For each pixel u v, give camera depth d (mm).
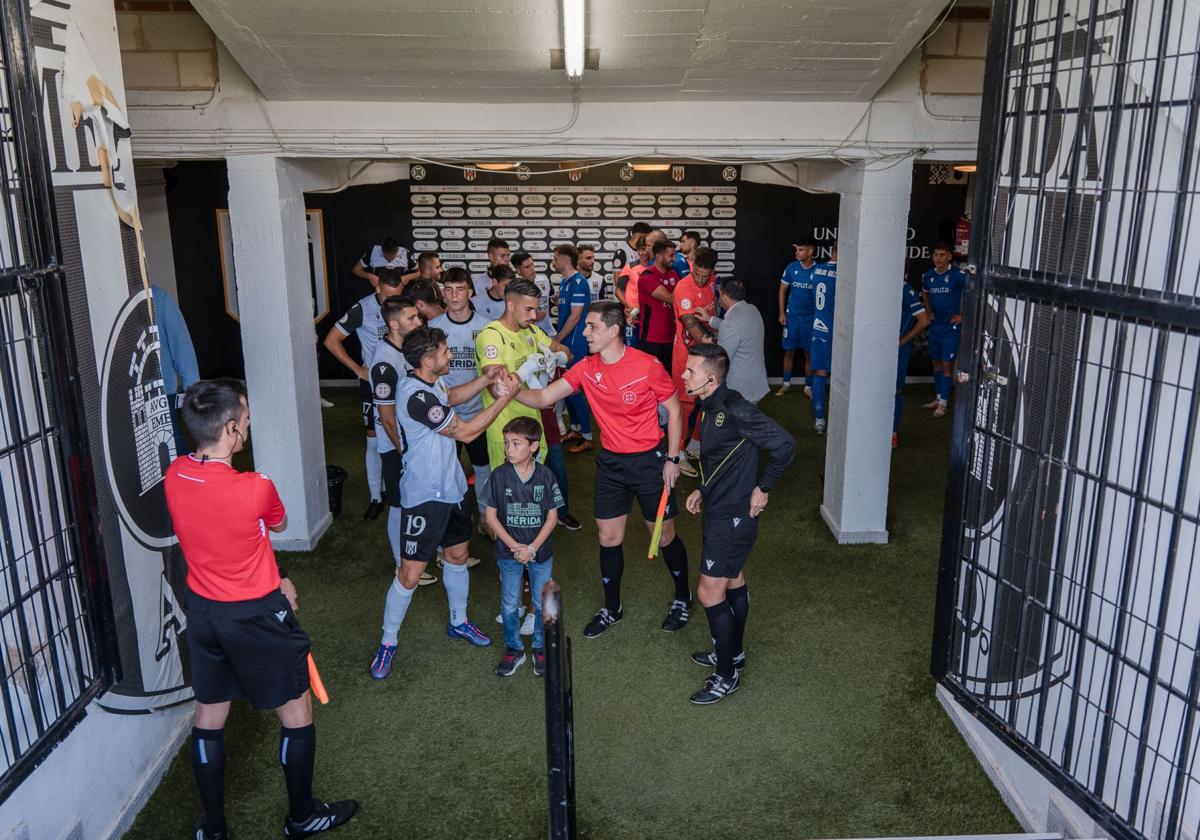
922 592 5387
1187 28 2588
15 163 2881
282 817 3584
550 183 9547
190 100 5203
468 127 5277
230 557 3045
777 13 4391
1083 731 3051
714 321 8477
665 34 4551
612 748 3994
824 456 7805
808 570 5656
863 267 5539
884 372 5707
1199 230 2576
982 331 3430
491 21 4375
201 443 3004
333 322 9844
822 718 4199
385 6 4242
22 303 2900
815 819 3568
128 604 3520
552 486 4293
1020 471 3420
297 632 3246
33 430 3023
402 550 4367
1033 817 3432
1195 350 2605
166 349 4926
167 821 3555
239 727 4141
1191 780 2682
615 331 4461
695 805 3645
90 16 3318
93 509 3203
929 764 3891
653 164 8266
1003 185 3398
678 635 4914
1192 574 2672
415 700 4348
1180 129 2646
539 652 4535
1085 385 3127
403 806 3635
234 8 4238
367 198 9516
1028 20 3066
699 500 4305
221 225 9336
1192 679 2541
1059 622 3219
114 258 3465
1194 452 2646
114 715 3457
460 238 9656
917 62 5242
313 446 6023
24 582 2939
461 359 5648
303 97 5168
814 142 5332
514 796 3693
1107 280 3023
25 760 2793
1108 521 3072
